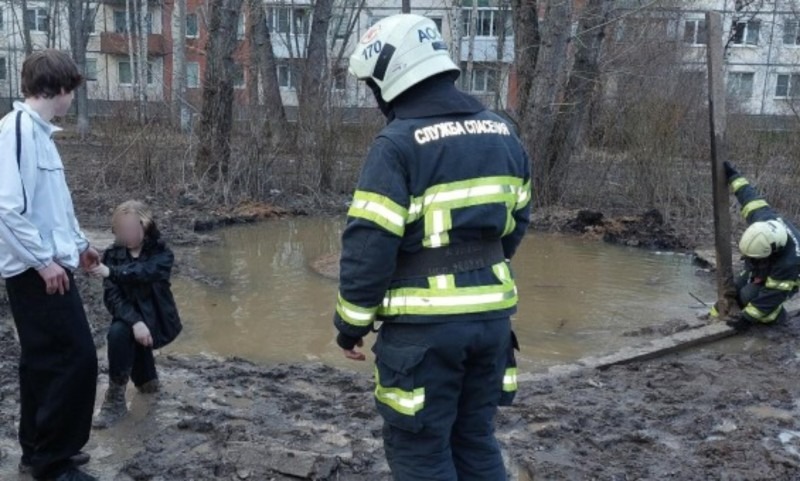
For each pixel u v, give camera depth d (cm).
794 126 1406
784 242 698
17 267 359
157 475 407
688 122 1405
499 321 298
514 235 322
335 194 1475
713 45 705
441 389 290
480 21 3822
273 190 1427
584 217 1262
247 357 621
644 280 942
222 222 1228
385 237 276
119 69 4084
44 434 380
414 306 285
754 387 566
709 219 1320
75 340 372
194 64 3372
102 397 509
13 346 590
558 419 494
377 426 475
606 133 1438
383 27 292
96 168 1460
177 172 1394
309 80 1642
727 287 724
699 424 496
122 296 468
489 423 315
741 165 1398
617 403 529
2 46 3772
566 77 1443
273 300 794
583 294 863
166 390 524
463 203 285
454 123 288
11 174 340
